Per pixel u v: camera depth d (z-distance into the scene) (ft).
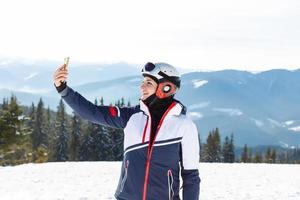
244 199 38.65
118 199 12.16
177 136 11.94
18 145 133.28
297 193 42.34
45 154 142.72
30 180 45.88
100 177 49.85
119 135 219.00
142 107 12.06
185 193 12.28
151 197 11.80
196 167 12.28
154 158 11.84
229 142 274.16
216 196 39.81
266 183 49.19
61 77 11.91
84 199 36.06
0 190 39.42
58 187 41.68
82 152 219.20
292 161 412.36
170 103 12.19
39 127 263.49
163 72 11.94
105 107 12.55
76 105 12.23
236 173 58.80
